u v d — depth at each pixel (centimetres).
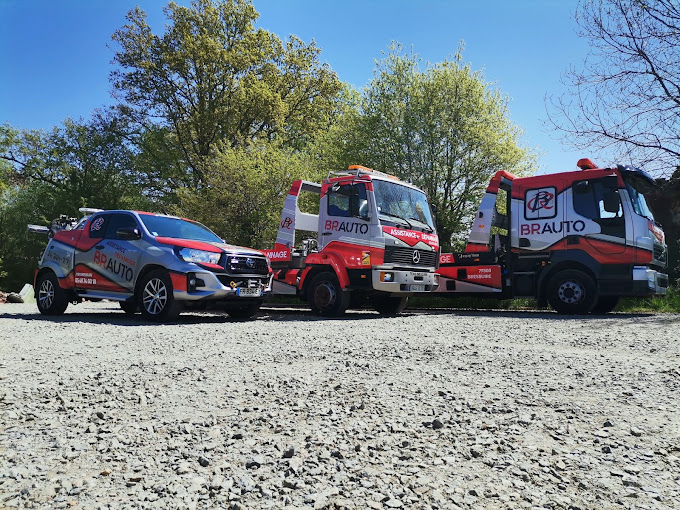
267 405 359
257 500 224
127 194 3741
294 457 269
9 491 232
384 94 1984
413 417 332
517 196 1184
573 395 382
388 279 1036
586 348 595
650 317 1000
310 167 2053
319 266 1116
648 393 386
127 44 3256
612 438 297
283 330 757
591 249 1080
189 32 3195
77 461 266
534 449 281
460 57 1948
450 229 1919
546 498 226
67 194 3662
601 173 1082
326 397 378
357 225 1058
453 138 1884
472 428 313
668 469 255
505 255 1203
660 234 1131
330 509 216
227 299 909
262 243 1952
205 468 257
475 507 218
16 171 3750
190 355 537
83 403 364
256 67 3459
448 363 493
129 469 256
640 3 1298
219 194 1997
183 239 944
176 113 3325
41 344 612
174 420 329
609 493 231
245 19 3391
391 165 1944
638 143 1318
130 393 388
